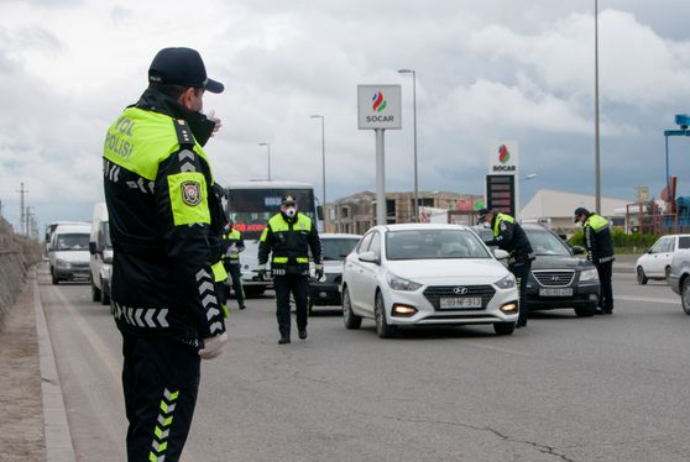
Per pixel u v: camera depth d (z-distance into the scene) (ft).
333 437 25.23
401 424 26.61
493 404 29.19
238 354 44.04
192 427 27.12
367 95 188.03
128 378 14.12
